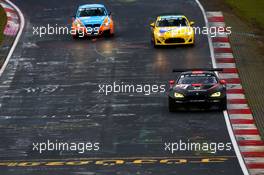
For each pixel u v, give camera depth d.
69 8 186.00
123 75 130.75
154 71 132.25
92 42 153.75
